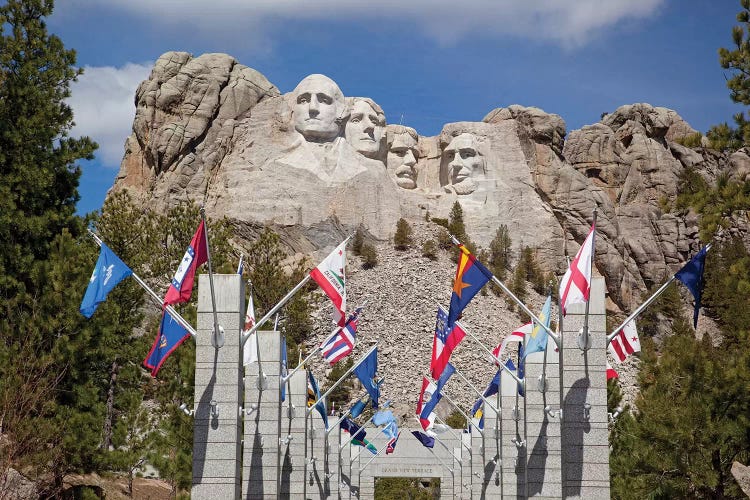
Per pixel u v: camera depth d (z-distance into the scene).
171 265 65.69
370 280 113.62
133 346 57.28
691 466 34.66
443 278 115.19
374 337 103.62
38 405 37.97
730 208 34.81
